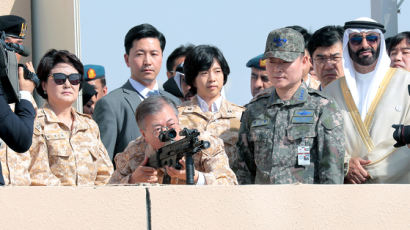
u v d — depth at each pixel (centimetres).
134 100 1664
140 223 877
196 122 1550
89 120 1529
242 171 1419
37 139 1405
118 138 1625
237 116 1572
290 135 1362
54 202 862
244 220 903
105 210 870
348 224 931
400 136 1241
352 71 1512
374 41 1502
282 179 1347
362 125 1457
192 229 888
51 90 1462
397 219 941
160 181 1257
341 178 1333
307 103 1384
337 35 1666
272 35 1405
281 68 1388
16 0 2020
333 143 1336
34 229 854
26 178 1334
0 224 848
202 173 1188
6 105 1000
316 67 1695
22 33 1391
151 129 1200
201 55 1571
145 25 1720
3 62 997
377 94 1478
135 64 1694
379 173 1426
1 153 1302
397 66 1780
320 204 927
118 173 1302
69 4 2005
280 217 914
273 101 1405
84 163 1455
